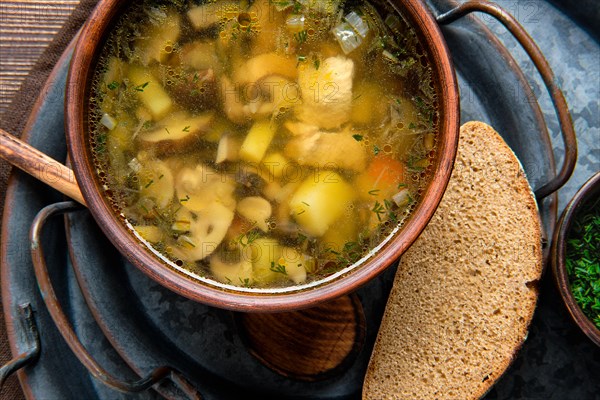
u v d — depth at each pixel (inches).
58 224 20.1
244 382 20.0
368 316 20.3
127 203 18.0
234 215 18.3
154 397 20.1
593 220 20.5
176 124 18.4
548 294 20.4
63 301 20.0
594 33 20.5
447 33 20.0
